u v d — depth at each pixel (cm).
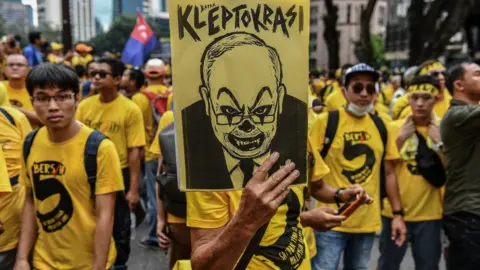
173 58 166
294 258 213
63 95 256
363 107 364
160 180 319
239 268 193
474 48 2353
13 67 484
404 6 5119
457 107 334
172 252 334
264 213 162
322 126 370
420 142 390
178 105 167
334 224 243
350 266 380
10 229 314
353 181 365
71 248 265
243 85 168
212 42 166
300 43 171
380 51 5894
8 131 325
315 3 6962
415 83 392
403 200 391
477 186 331
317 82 1305
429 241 389
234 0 166
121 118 470
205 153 168
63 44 1520
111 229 269
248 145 169
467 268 334
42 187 265
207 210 201
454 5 1723
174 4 165
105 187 266
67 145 264
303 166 173
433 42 1661
